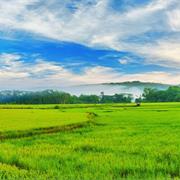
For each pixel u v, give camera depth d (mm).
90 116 58938
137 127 36375
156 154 16922
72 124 40094
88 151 18828
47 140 25375
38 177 12281
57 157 16641
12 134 30125
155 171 13430
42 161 15273
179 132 29953
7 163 15492
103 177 12352
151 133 29219
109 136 27031
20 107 108188
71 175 12570
